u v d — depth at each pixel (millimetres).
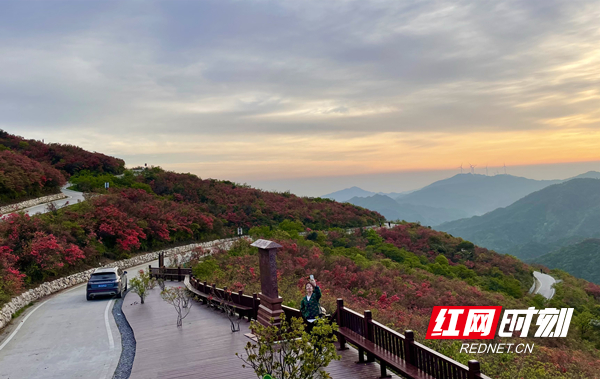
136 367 7355
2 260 16594
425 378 4969
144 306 13938
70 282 20922
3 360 8508
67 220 25844
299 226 51250
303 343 4504
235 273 21891
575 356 18141
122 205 34344
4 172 33688
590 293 56188
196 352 8055
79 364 7984
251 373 6637
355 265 30734
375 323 6426
